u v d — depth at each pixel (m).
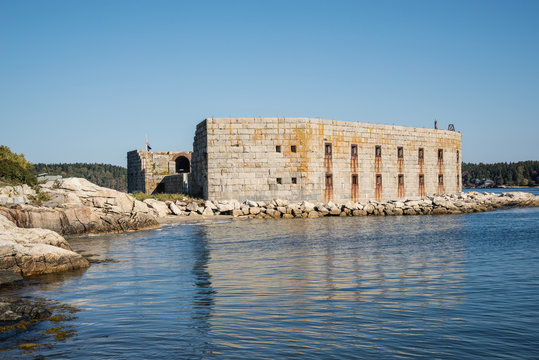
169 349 9.77
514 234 33.44
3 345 10.20
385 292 14.91
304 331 10.88
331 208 52.72
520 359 9.23
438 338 10.41
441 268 19.48
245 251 25.05
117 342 10.25
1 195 35.41
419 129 67.38
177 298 14.28
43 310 12.62
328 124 55.53
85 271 19.36
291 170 53.12
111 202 37.47
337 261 21.45
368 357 9.28
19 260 18.55
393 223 43.47
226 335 10.62
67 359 9.30
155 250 25.80
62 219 33.47
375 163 61.25
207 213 49.19
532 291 15.01
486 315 12.21
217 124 52.56
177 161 76.25
